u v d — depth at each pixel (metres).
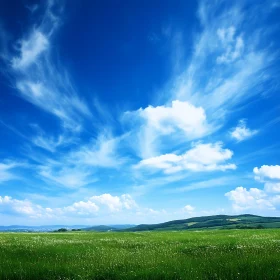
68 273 11.63
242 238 27.61
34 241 26.91
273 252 14.82
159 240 28.11
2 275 11.29
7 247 20.41
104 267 12.12
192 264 12.07
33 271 11.83
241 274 10.37
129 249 20.17
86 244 23.75
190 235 37.25
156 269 11.29
